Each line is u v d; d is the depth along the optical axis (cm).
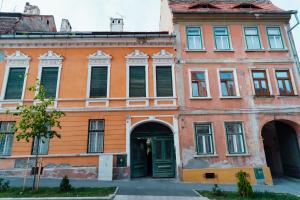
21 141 1297
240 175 933
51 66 1455
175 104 1427
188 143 1355
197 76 1510
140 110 1400
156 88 1462
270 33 1636
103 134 1359
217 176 1295
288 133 1534
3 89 1387
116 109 1388
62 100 1385
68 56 1480
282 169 1620
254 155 1351
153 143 1409
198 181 1278
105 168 1254
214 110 1423
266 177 1305
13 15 1725
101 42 1513
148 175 1435
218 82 1486
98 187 1016
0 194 840
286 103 1461
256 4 1842
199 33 1609
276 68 1538
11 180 1139
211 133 1394
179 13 1588
